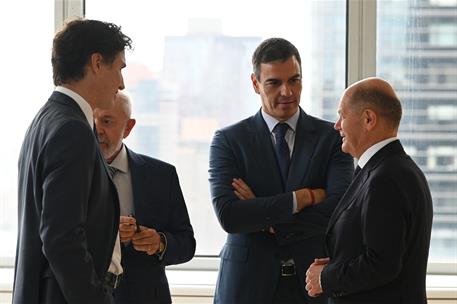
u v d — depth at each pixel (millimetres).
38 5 4359
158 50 4391
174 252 3029
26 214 2338
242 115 4410
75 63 2395
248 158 3326
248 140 3354
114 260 2648
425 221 2596
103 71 2422
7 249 4406
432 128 4422
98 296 2285
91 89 2422
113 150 3016
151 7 4371
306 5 4359
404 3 4359
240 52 4391
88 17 4355
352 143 2719
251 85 4395
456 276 4391
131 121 3113
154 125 4410
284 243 3199
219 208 3232
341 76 4371
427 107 4406
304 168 3301
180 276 4297
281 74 3279
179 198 3180
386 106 2654
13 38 4371
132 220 2873
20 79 4379
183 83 4406
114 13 4367
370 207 2521
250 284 3203
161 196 3115
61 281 2234
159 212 3102
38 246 2311
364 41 4312
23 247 2330
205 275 4324
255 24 4375
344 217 2639
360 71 4324
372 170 2607
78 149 2258
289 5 4363
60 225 2209
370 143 2672
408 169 2580
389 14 4363
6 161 4391
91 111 2438
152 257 3010
